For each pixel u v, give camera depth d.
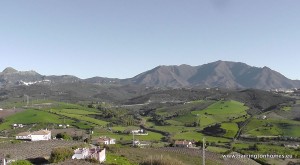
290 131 199.12
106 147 126.31
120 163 89.44
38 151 96.56
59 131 196.25
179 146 161.62
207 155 134.00
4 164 70.25
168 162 99.56
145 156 113.69
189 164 109.62
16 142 122.75
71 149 89.56
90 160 81.75
